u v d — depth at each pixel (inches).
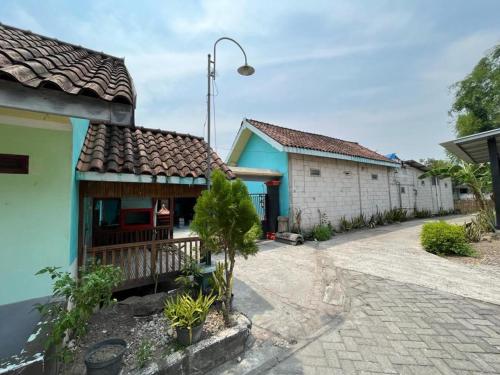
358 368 101.0
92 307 90.5
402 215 592.1
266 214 405.7
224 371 101.2
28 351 76.7
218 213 118.7
